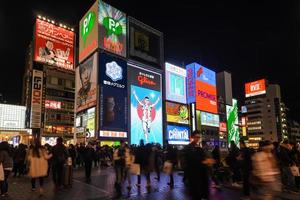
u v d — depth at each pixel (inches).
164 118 2433.6
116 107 2007.9
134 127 2111.2
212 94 3051.2
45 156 449.4
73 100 3144.7
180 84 2669.8
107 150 1114.1
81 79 2154.3
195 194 267.1
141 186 573.6
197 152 275.1
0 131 2910.9
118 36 2210.9
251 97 5236.2
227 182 620.1
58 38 2957.7
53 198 435.5
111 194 476.4
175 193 490.3
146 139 2180.1
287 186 488.4
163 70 2529.5
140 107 2201.0
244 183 420.2
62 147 526.9
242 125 4608.8
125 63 2174.0
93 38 2107.5
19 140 1918.1
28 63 3395.7
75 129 2130.9
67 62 2997.0
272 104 4985.2
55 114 2992.1
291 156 531.2
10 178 679.1
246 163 418.6
